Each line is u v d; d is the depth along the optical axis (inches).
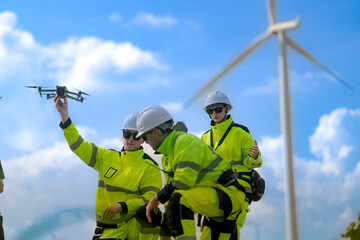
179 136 233.1
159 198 229.0
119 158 293.6
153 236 285.1
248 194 306.3
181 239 231.3
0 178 298.2
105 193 291.9
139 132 236.2
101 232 289.9
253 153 299.9
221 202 233.1
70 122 292.2
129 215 284.7
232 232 255.1
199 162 227.8
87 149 293.6
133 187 286.7
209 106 316.2
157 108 236.5
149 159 292.7
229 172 237.5
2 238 288.7
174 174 229.8
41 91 288.4
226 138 314.5
